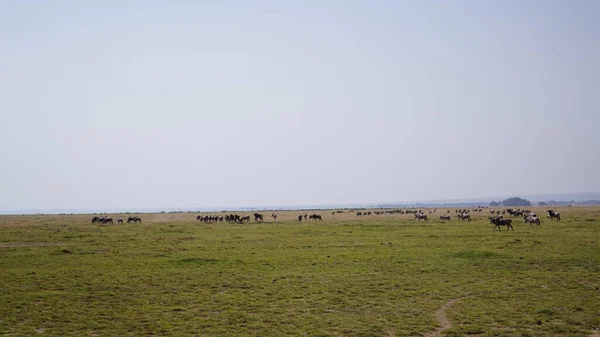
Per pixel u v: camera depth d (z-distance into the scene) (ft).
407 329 58.44
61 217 433.48
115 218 396.98
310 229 216.95
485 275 92.89
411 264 106.83
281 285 85.66
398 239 163.12
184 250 139.23
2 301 73.92
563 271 95.61
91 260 117.80
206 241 165.78
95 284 87.51
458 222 258.37
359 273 96.73
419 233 185.57
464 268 100.89
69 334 57.52
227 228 233.35
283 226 244.01
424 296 76.13
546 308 65.77
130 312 67.72
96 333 58.08
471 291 78.89
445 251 127.03
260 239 171.22
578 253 118.01
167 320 63.57
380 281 88.02
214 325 60.90
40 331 58.90
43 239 173.68
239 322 62.23
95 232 209.15
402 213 425.28
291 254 126.52
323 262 111.65
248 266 107.24
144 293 80.12
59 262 114.62
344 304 71.41
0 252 133.49
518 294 76.02
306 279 91.04
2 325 61.31
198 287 84.79
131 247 147.33
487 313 65.00
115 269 104.17
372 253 126.11
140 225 266.98
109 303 73.15
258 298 75.97
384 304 71.20
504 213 364.17
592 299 71.67
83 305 71.87
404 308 68.69
